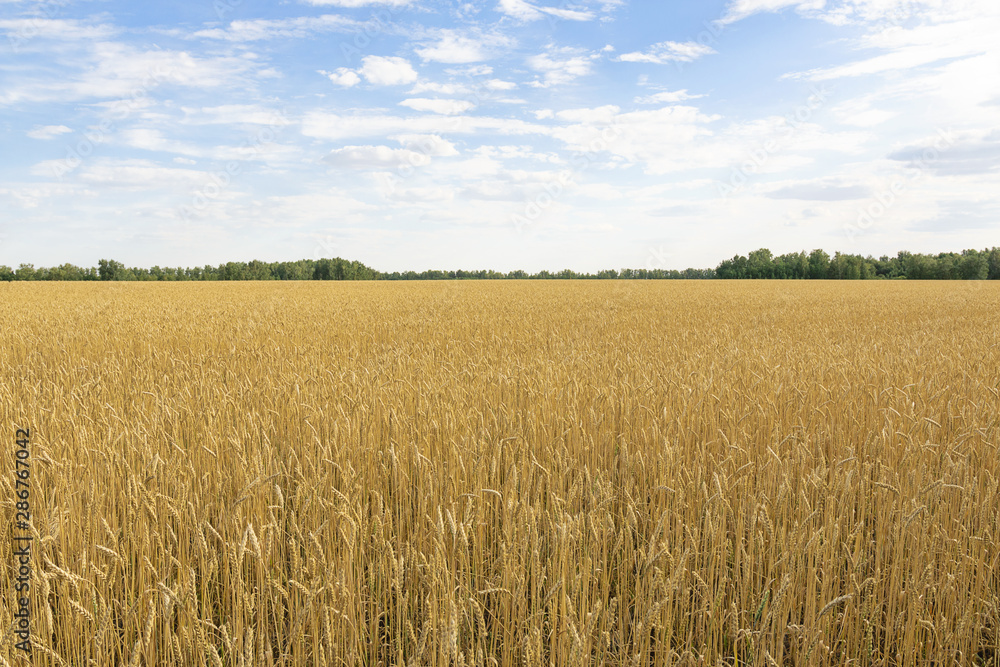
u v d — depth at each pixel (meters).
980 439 4.63
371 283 51.47
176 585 2.77
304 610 2.54
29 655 2.55
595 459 4.64
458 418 4.93
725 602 3.19
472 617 2.91
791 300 26.08
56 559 3.24
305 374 7.36
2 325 13.41
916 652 2.91
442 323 14.54
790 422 5.30
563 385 6.20
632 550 3.35
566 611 2.71
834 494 3.61
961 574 3.18
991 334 12.49
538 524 3.67
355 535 3.07
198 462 4.30
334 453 4.39
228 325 13.38
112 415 5.04
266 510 3.75
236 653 2.74
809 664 2.66
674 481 3.88
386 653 2.98
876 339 11.93
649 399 5.65
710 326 14.68
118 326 13.16
